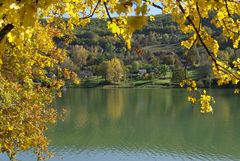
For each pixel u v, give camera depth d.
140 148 44.81
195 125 57.19
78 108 76.94
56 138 48.81
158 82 138.50
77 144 45.94
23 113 12.24
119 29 3.32
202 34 4.13
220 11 4.12
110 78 142.12
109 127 57.28
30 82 12.91
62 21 7.32
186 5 3.54
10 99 11.88
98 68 145.62
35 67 13.28
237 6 3.98
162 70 143.12
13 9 2.33
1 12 2.42
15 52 10.48
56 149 43.25
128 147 45.28
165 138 49.62
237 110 69.19
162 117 65.56
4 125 11.72
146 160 40.00
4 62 10.90
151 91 117.44
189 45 4.57
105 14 5.98
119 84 140.12
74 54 153.88
